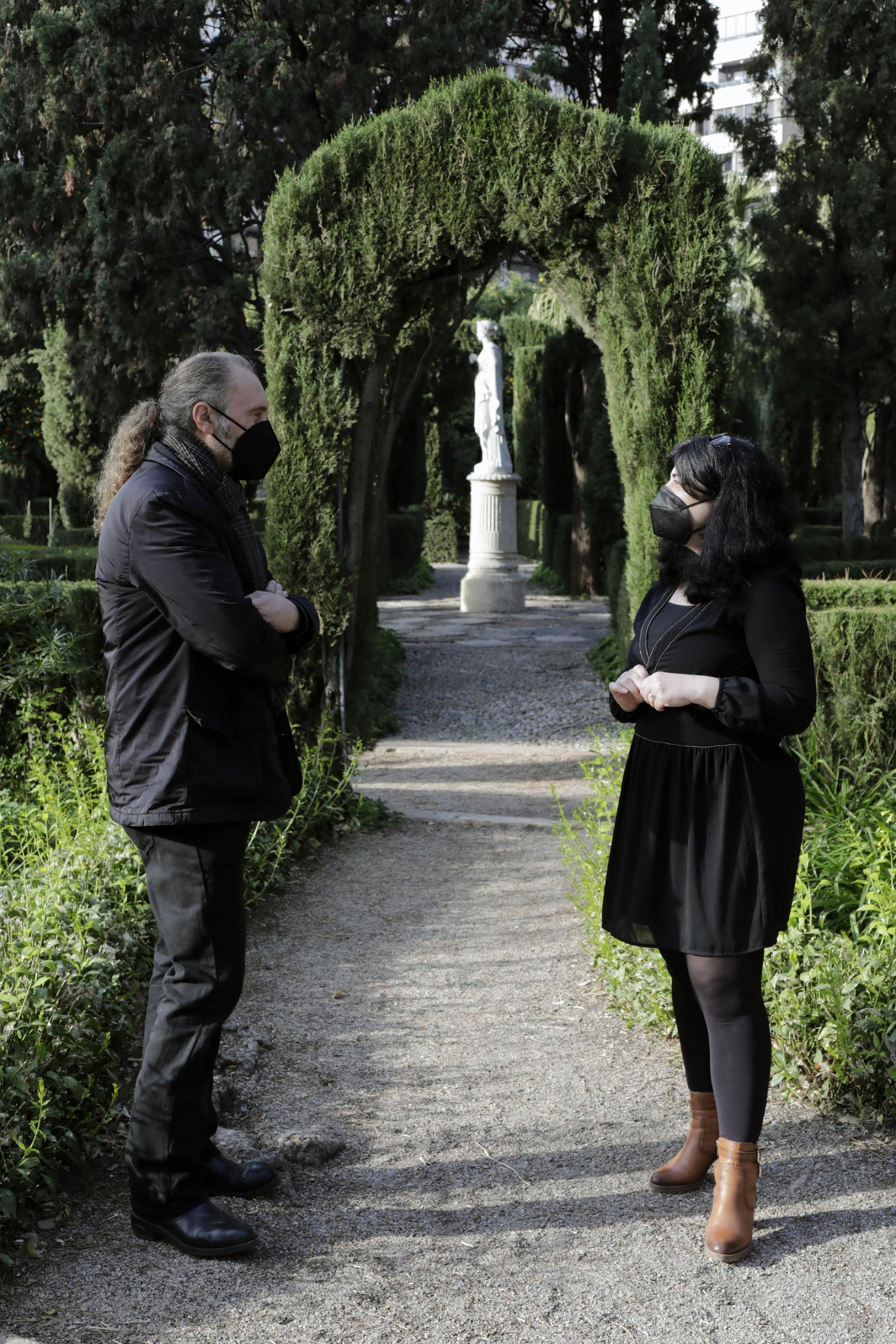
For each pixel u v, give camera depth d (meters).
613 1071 3.45
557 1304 2.28
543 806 7.56
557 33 19.08
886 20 15.72
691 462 2.43
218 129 13.87
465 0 14.25
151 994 2.50
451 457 40.38
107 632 2.37
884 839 3.87
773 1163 2.85
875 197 15.59
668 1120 3.11
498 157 6.02
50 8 13.84
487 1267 2.41
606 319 6.53
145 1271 2.36
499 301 40.41
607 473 21.05
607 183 5.93
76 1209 2.61
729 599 2.40
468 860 6.08
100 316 13.68
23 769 6.00
